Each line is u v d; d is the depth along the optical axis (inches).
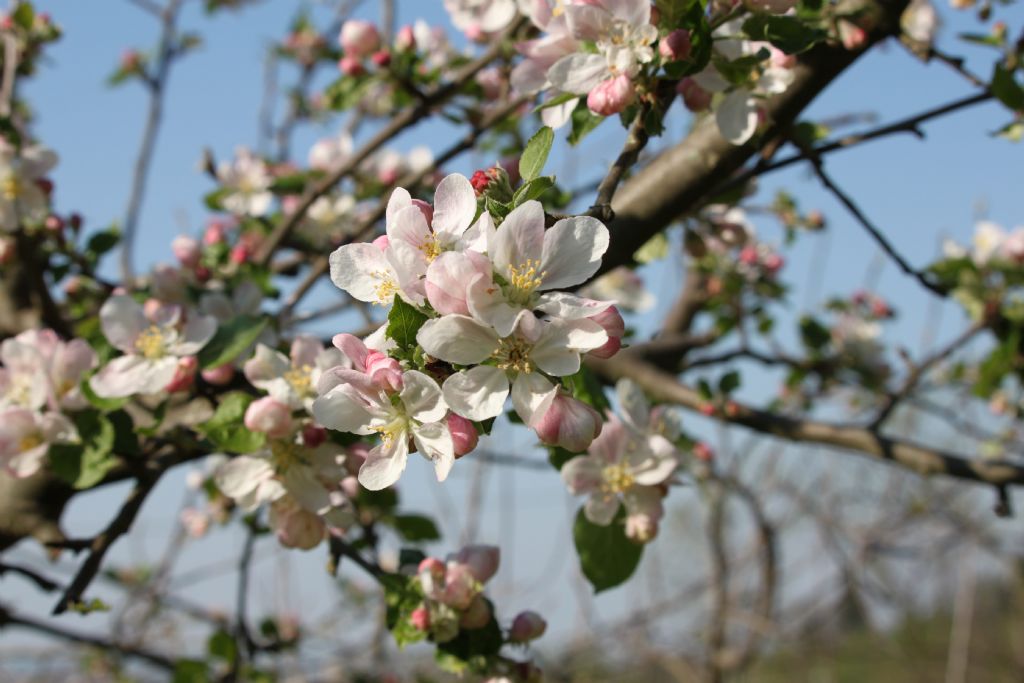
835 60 19.0
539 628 18.6
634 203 19.2
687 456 21.9
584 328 13.2
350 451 18.1
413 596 18.4
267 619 26.8
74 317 26.1
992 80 19.5
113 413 19.1
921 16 29.0
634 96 15.8
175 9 39.5
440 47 31.4
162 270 23.4
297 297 25.6
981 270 32.8
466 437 13.3
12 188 22.1
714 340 34.9
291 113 42.8
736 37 16.8
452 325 13.0
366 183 30.5
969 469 24.7
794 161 20.2
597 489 18.6
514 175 18.0
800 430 27.3
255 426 17.7
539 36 24.2
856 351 36.6
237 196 29.5
